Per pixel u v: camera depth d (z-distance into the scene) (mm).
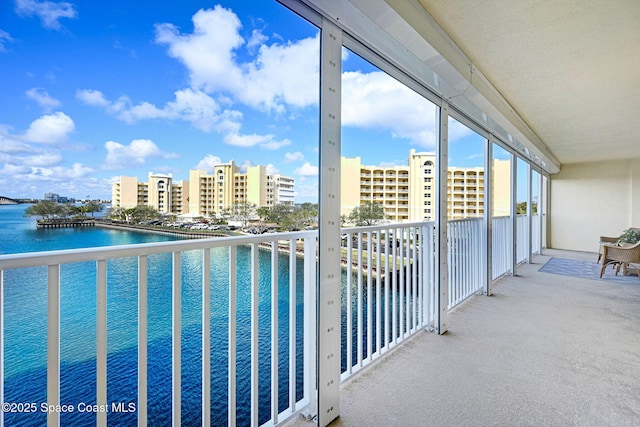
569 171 8641
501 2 1847
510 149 4941
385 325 2322
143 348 1075
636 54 2477
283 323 1939
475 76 2648
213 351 1444
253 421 1440
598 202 8188
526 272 5457
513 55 2492
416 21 1773
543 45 2336
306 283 1699
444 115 2758
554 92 3273
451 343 2529
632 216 7711
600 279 4918
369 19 1588
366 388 1890
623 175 7844
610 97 3412
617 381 1983
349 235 1981
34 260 820
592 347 2477
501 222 5016
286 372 1951
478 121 3502
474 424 1584
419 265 2783
